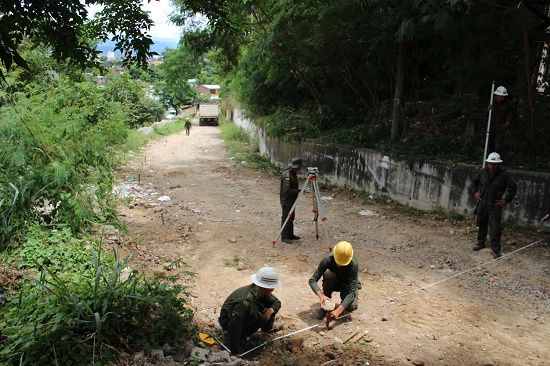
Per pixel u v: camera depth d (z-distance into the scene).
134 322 4.49
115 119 16.84
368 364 4.52
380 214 10.45
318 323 5.37
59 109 11.66
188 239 8.38
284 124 16.98
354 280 5.23
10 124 7.51
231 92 39.69
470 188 9.52
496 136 9.05
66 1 5.21
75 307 4.31
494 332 5.21
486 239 8.41
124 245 7.59
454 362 4.61
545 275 6.80
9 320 4.40
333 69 13.78
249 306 4.51
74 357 3.97
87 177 8.55
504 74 9.99
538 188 8.42
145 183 13.71
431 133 11.99
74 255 6.29
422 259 7.59
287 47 13.34
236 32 7.75
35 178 7.24
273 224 9.55
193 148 23.89
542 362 4.62
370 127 13.25
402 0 9.87
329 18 10.59
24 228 6.74
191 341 4.66
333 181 13.65
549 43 9.43
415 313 5.64
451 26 9.34
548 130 9.52
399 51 11.66
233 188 13.42
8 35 3.58
